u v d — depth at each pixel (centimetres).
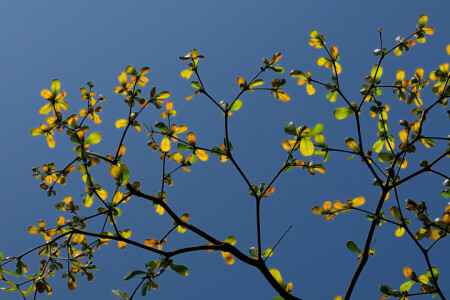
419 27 359
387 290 345
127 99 359
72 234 344
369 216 350
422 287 344
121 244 358
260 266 345
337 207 353
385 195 352
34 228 353
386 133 361
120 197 349
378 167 353
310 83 363
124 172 342
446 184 351
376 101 362
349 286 347
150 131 357
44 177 361
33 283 338
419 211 347
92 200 351
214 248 344
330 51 363
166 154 363
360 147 354
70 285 354
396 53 366
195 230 349
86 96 364
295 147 348
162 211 361
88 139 343
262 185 353
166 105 360
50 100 350
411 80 363
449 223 343
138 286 337
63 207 358
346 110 357
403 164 359
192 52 356
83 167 343
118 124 360
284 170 353
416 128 356
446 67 359
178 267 340
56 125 350
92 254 363
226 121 354
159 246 355
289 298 344
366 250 349
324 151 351
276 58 354
